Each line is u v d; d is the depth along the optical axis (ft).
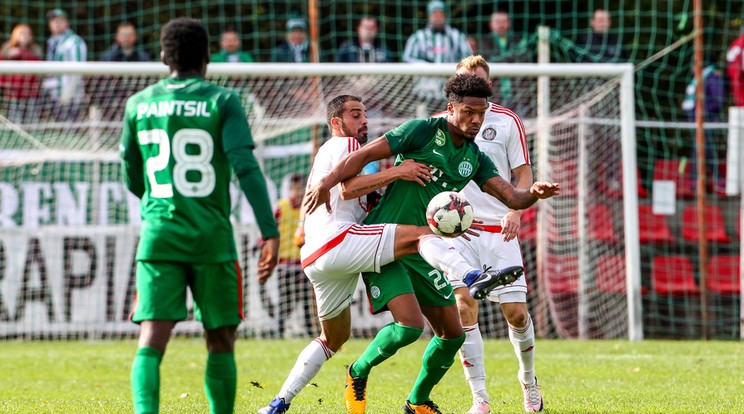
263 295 139.03
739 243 151.74
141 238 53.78
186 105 53.78
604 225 143.64
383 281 62.49
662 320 147.84
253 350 122.31
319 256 61.98
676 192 152.25
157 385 51.57
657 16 185.26
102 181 141.69
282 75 132.87
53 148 143.54
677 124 150.41
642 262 147.64
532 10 188.55
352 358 112.88
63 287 139.95
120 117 157.79
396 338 61.82
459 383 89.97
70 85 157.38
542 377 93.86
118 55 166.30
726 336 147.33
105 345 131.85
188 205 53.26
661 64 183.21
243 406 75.05
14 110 156.25
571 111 144.25
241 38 188.44
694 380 91.20
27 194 140.67
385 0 187.21
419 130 61.46
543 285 139.13
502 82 154.30
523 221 140.56
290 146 143.84
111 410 72.23
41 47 188.24
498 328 141.90
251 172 52.85
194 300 54.24
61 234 140.46
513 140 74.02
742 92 164.76
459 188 63.41
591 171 143.23
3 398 81.25
